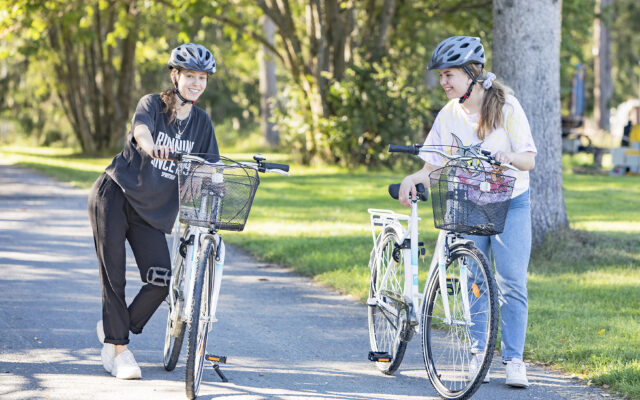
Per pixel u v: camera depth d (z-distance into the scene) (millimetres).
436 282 9320
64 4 46781
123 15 50219
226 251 19672
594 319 12562
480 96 9211
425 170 9695
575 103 60031
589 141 58594
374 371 10164
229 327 12297
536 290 14969
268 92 75500
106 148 68812
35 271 16094
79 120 68938
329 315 13281
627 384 9164
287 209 28125
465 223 8430
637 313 13133
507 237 9312
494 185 8430
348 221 25109
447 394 8898
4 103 91250
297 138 49812
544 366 10383
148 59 70875
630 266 17562
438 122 9578
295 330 12234
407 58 48625
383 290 10242
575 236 19281
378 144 46750
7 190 32156
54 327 11773
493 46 18594
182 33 45875
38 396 8656
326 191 34906
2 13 42812
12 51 59656
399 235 9859
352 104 45688
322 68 47656
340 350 11164
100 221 9258
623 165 48500
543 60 18203
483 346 8703
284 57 49812
